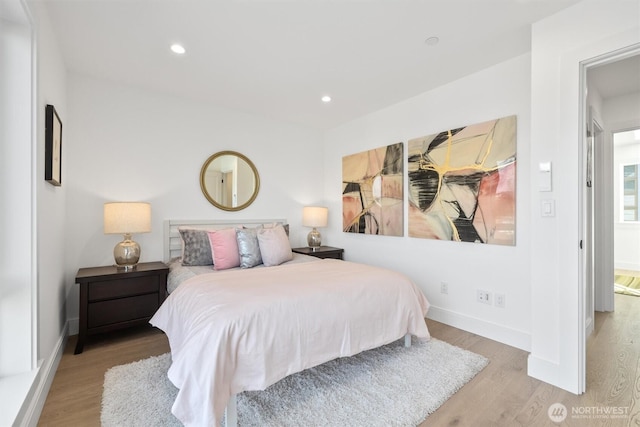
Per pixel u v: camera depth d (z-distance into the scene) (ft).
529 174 7.67
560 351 6.09
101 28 6.63
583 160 5.98
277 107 11.71
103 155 9.43
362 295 6.56
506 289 8.13
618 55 5.46
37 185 5.10
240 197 12.23
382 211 11.65
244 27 6.60
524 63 7.75
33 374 4.95
